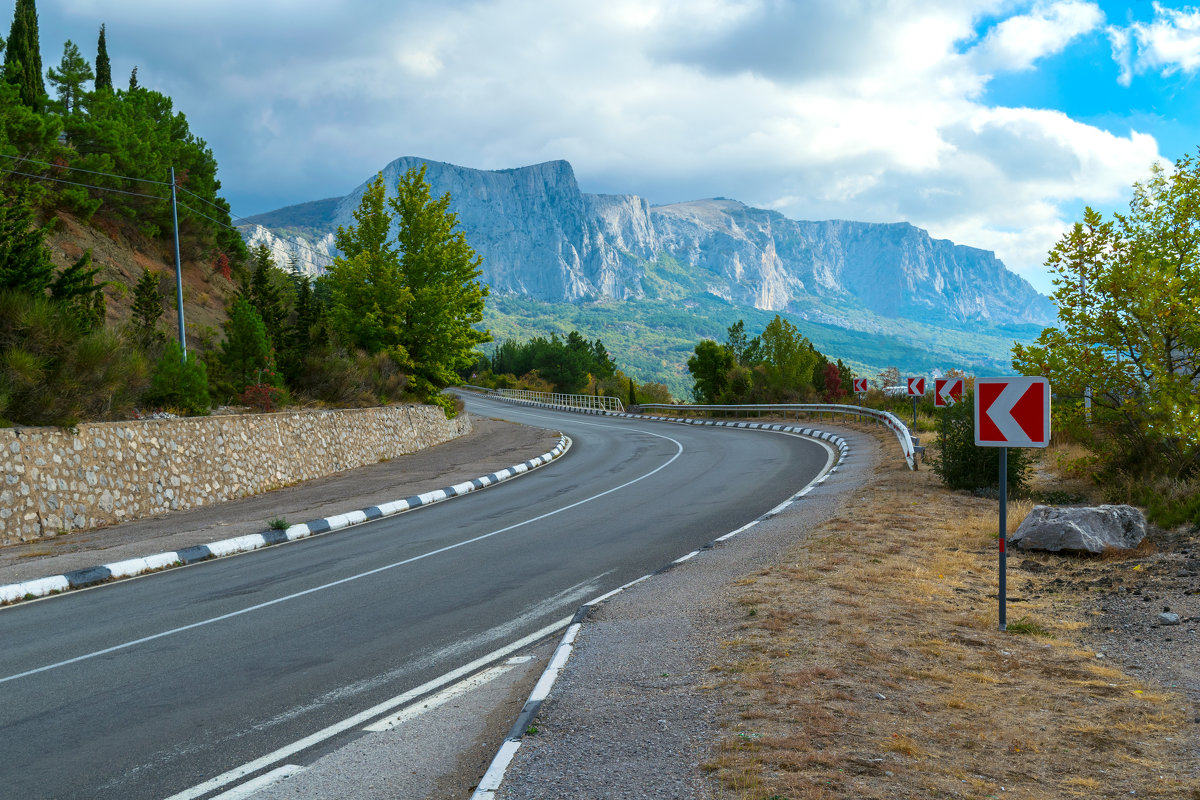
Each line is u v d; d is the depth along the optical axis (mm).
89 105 40000
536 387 88000
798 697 4555
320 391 26844
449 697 5438
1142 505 10805
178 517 14875
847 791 3389
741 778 3506
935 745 3949
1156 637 5863
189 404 18766
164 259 39938
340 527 14141
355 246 34344
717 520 12930
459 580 9352
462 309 34469
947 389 22797
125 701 5543
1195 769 3691
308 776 4184
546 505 15703
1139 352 11938
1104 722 4289
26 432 12898
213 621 7844
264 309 27922
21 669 6426
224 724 5047
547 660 6180
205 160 46500
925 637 5867
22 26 39750
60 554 11273
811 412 38531
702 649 5703
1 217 15977
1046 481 14125
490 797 3498
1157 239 12469
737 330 62719
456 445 31469
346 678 5953
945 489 13672
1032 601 7082
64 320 15039
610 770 3717
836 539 9648
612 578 9117
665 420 47281
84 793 4082
